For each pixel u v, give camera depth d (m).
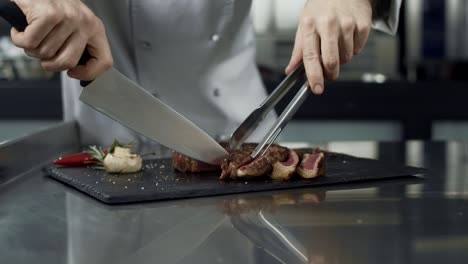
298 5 2.40
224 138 1.43
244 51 1.46
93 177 0.96
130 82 0.92
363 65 2.45
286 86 0.99
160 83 1.42
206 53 1.41
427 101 2.25
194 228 0.70
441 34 2.46
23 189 0.93
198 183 0.91
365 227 0.69
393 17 1.20
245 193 0.88
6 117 2.16
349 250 0.61
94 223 0.72
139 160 1.00
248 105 1.45
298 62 1.03
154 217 0.75
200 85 1.42
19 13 0.82
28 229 0.70
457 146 1.38
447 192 0.88
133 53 1.41
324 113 2.21
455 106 2.25
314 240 0.64
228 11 1.40
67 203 0.83
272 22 2.41
